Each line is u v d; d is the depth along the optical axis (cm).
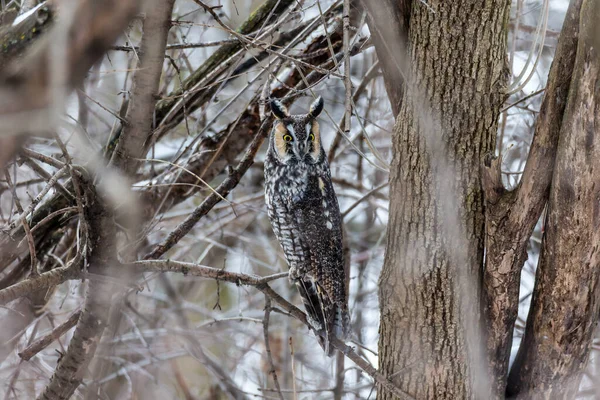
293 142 1069
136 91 680
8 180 788
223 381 1402
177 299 1486
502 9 842
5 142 363
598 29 718
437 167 843
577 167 764
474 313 864
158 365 1468
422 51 850
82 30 346
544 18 800
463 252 847
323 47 1205
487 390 885
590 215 779
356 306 1602
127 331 1472
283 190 1089
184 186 1272
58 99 358
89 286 874
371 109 1645
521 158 1348
